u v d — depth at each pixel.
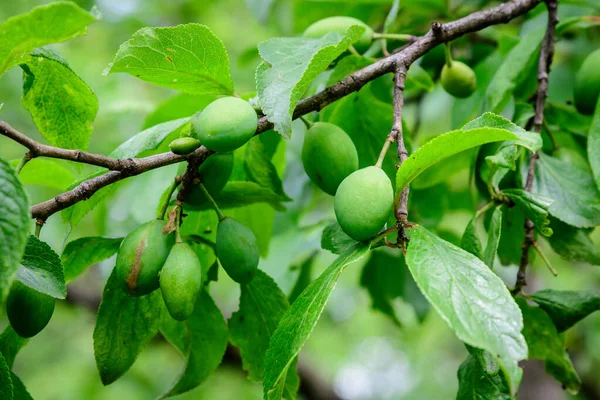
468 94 0.63
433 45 0.57
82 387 1.33
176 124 0.54
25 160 0.48
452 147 0.47
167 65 0.53
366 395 2.21
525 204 0.53
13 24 0.45
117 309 0.54
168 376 1.41
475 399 0.52
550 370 0.58
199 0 1.27
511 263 0.64
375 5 0.76
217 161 0.53
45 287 0.48
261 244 0.63
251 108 0.50
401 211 0.48
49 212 0.50
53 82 0.56
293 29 0.82
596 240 1.20
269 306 0.56
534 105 0.62
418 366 2.18
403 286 0.74
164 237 0.51
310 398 1.11
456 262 0.46
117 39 1.21
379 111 0.61
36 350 1.44
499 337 0.44
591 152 0.56
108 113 0.86
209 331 0.57
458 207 0.80
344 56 0.60
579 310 0.55
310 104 0.53
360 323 1.98
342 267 0.47
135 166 0.50
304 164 0.55
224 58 0.53
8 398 0.48
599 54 0.61
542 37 0.62
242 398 1.36
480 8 0.75
